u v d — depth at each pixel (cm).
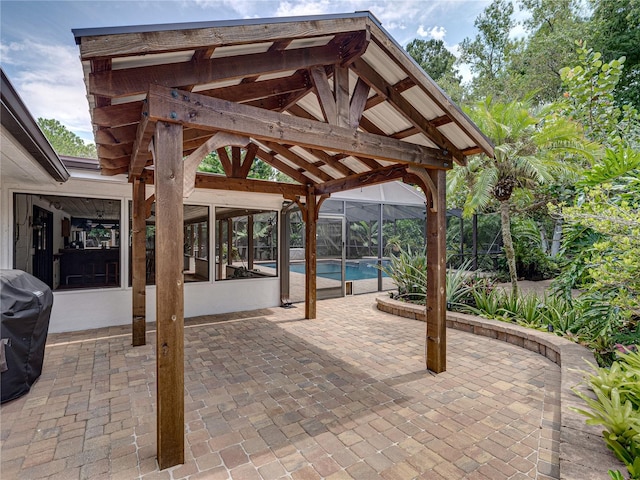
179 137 236
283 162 621
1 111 233
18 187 525
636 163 360
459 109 341
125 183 588
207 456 248
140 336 496
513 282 644
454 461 241
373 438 270
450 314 590
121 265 611
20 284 359
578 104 638
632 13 890
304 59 278
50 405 322
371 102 363
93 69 203
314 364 425
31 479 224
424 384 366
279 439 269
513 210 837
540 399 332
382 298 759
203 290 694
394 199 1049
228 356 453
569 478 177
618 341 370
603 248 340
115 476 228
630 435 194
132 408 317
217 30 212
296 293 878
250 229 757
